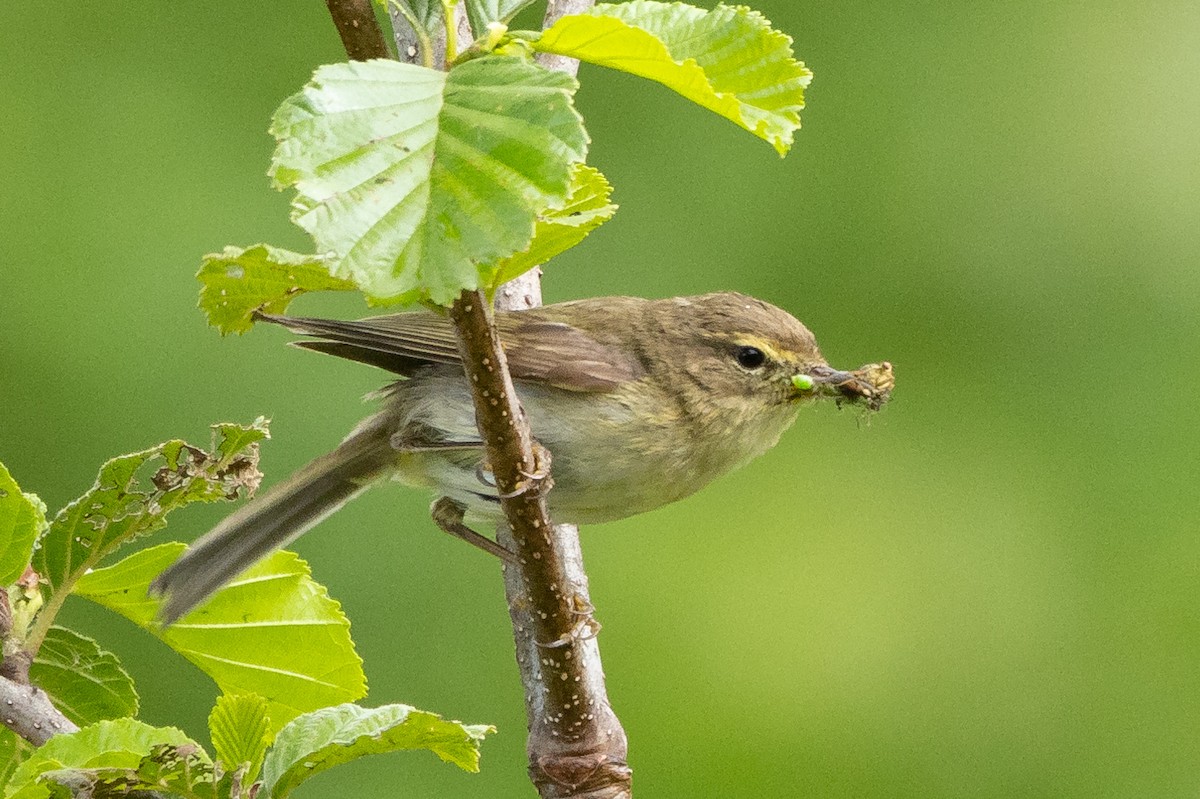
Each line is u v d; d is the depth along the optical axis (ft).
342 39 14.44
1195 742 38.24
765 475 42.01
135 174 42.47
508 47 14.28
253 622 20.62
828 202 44.24
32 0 43.86
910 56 45.21
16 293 40.60
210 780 16.15
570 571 26.45
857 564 40.73
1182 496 40.50
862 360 43.32
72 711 19.61
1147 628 39.29
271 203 43.04
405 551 38.52
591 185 15.78
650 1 15.83
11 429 39.40
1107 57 44.50
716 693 39.34
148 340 40.52
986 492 41.37
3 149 42.22
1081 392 42.32
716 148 44.62
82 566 18.58
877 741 38.81
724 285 43.73
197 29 44.62
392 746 16.79
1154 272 43.01
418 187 13.00
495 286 15.88
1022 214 43.86
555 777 20.52
